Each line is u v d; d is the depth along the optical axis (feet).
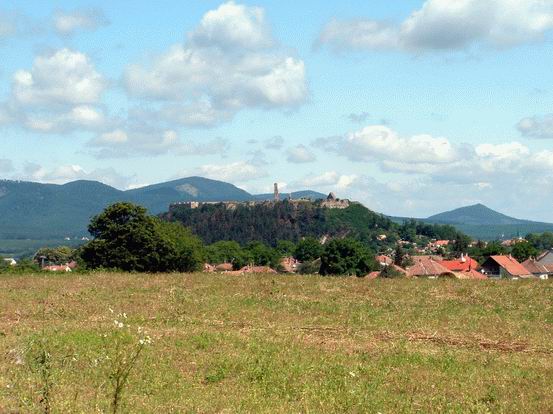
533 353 70.90
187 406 44.60
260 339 71.92
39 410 40.68
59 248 585.22
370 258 307.37
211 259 520.42
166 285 119.65
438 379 56.44
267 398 48.55
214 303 100.78
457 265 336.70
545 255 390.42
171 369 56.24
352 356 65.00
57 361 55.67
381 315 93.09
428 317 92.12
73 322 81.30
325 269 306.96
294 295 109.40
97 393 45.93
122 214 209.87
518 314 94.94
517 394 51.62
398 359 63.98
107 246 206.49
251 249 543.39
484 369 61.00
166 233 225.56
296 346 68.90
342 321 88.33
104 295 107.34
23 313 89.30
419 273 257.75
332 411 44.91
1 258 475.31
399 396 50.34
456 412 45.88
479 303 103.19
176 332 74.59
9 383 47.60
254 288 116.06
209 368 57.67
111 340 64.64
